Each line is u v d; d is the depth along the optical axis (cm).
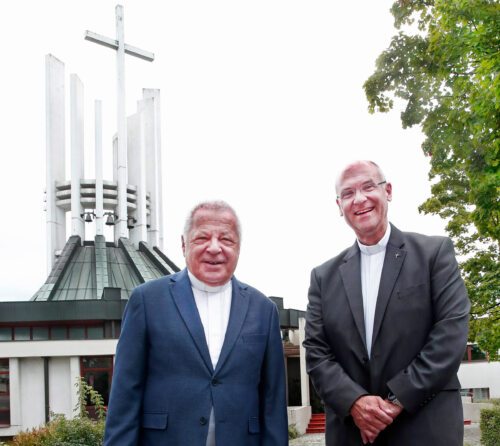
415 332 389
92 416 2959
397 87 1378
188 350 388
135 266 4559
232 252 402
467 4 1044
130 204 5081
